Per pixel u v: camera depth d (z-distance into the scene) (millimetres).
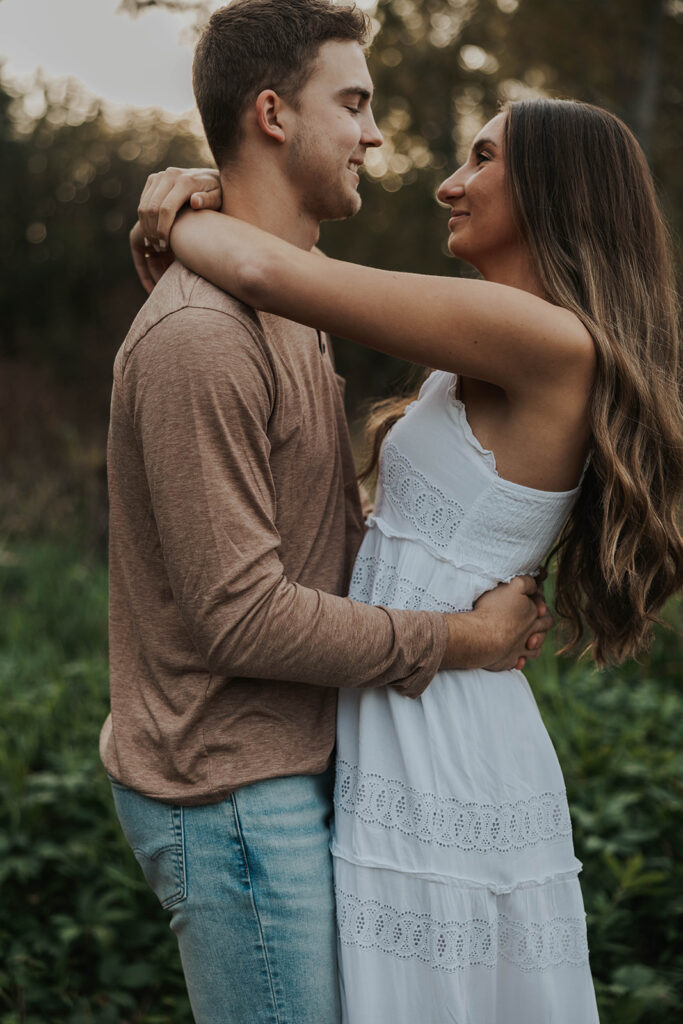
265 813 1528
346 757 1621
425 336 1469
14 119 8969
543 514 1623
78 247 8992
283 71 1570
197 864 1526
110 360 8867
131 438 1552
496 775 1600
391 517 1698
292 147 1599
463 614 1596
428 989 1519
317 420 1646
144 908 2711
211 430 1423
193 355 1423
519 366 1499
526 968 1595
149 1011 2482
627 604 1794
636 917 2656
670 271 1716
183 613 1466
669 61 7656
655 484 1647
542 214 1606
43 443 7691
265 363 1504
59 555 5594
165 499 1441
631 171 1658
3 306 9008
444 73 7641
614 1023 2266
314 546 1642
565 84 7637
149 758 1579
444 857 1532
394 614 1513
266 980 1502
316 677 1476
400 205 8320
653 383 1620
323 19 1585
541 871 1630
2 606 4809
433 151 8047
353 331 1481
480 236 1676
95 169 9148
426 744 1571
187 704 1543
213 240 1517
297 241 1678
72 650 4430
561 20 7371
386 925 1535
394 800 1560
